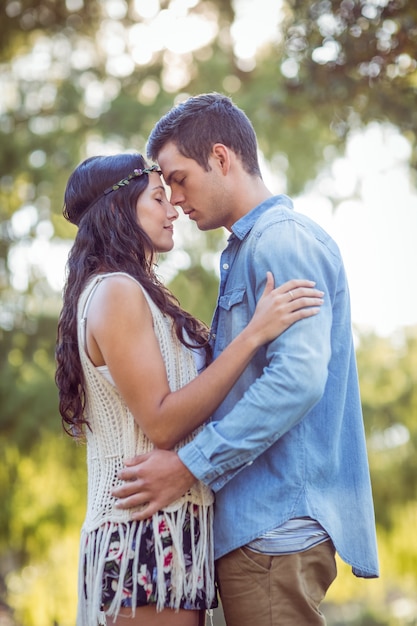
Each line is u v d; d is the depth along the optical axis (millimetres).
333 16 4992
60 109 9688
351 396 2709
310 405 2422
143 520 2539
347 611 14562
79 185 2832
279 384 2393
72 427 2832
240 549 2531
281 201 2748
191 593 2537
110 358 2557
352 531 2598
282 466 2521
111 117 9500
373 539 2619
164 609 2531
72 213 2873
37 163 9398
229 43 9992
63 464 9039
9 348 9203
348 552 2566
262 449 2430
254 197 2764
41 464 9062
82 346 2637
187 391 2496
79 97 9656
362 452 2676
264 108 7301
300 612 2498
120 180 2801
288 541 2486
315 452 2551
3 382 8898
